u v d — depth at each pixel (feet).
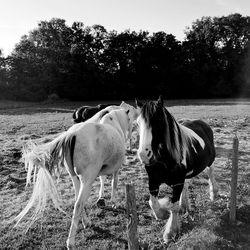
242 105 110.93
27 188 24.99
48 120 70.13
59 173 16.98
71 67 168.35
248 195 22.59
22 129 56.29
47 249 16.43
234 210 18.58
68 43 184.96
